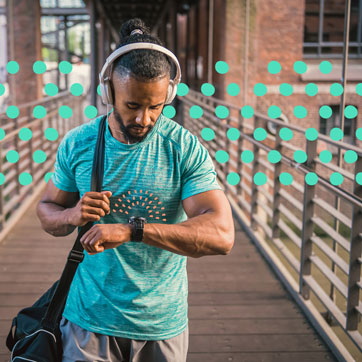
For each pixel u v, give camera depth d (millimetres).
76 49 45500
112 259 1470
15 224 5863
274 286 4117
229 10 11000
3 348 3057
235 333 3289
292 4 12336
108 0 18828
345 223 2992
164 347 1514
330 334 3164
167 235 1308
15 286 4055
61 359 1523
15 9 12281
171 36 18141
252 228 5520
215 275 4371
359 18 12508
